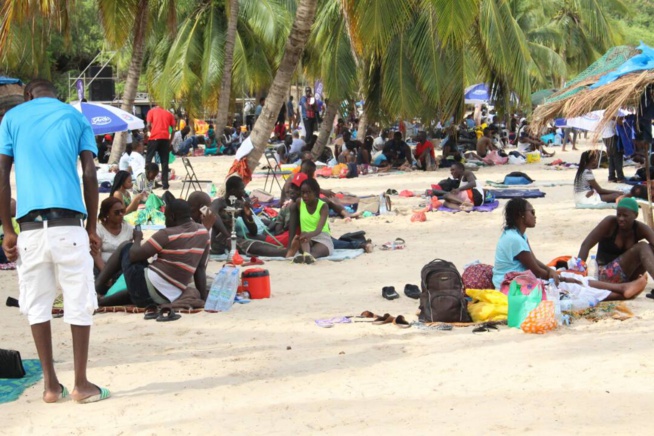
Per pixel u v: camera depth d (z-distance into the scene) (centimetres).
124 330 1193
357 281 1527
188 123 5934
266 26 4706
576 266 1343
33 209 848
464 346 1058
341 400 855
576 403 810
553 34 6725
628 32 9225
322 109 6475
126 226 1426
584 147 5253
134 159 2900
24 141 860
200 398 880
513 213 1289
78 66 7425
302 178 2125
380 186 3195
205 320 1245
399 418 790
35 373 978
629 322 1155
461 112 3766
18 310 1343
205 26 5006
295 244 1745
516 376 912
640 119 1695
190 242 1305
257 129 2147
